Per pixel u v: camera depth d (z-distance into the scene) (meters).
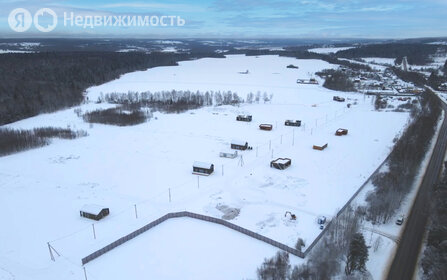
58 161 76.12
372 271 40.16
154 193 60.19
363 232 47.84
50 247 45.06
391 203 51.91
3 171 70.38
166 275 40.25
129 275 40.22
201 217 52.56
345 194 59.00
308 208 54.44
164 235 48.56
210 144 87.75
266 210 53.84
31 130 99.38
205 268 41.44
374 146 85.19
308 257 42.81
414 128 88.88
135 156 79.12
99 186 63.41
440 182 54.94
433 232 42.16
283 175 67.12
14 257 43.22
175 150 83.12
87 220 51.72
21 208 55.47
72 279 39.50
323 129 101.88
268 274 38.75
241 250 44.91
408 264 41.28
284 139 91.69
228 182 64.31
